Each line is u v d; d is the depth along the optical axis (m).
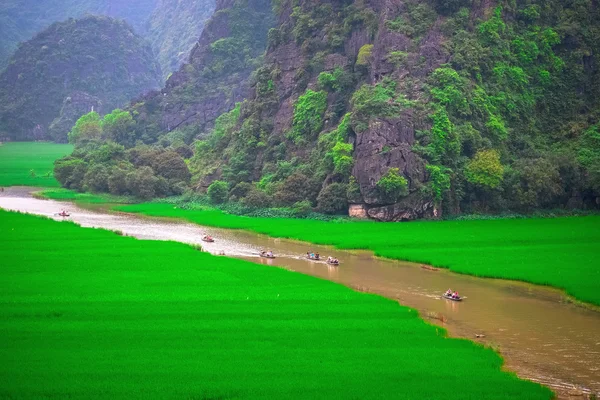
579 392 57.66
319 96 184.38
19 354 61.41
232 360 60.75
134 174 196.00
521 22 190.12
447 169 155.75
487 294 88.88
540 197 160.50
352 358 62.09
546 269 100.31
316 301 80.88
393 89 166.25
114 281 88.50
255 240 129.88
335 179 163.25
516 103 179.12
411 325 72.50
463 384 56.84
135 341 65.12
